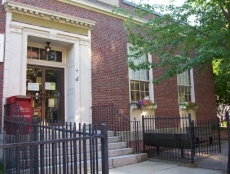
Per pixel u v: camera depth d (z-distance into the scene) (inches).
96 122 386.6
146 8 373.1
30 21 343.9
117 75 434.6
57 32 367.6
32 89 366.3
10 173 177.6
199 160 319.0
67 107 391.2
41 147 124.8
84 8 410.0
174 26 353.4
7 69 316.8
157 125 474.9
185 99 564.4
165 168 283.0
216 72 679.1
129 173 259.9
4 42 319.6
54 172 132.2
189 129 312.0
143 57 482.9
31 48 373.4
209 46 313.7
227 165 272.1
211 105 633.0
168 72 354.3
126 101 439.8
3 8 325.1
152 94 485.4
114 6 411.5
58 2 380.8
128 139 402.3
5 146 109.3
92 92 395.5
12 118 254.7
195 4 358.9
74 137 140.4
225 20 352.5
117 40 446.3
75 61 384.5
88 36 403.5
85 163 141.1
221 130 712.4
